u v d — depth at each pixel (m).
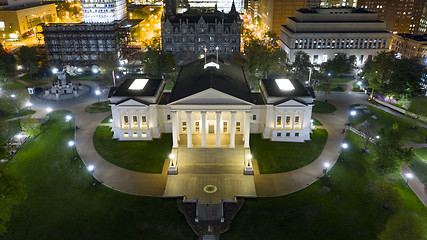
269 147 89.50
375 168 73.38
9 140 92.25
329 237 59.06
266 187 72.75
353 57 163.50
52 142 92.19
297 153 86.56
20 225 61.94
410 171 79.75
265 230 60.69
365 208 66.44
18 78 152.38
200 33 171.62
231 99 82.75
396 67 123.19
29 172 77.94
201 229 60.91
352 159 83.81
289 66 159.50
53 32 169.00
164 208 66.44
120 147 89.56
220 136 94.06
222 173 78.00
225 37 172.38
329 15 175.12
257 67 144.62
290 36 173.25
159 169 79.50
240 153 85.81
